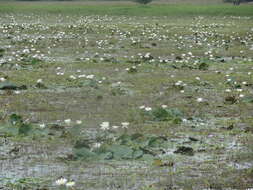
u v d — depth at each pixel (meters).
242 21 71.69
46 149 15.98
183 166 14.62
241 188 13.05
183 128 18.48
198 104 22.12
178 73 29.78
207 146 16.50
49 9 87.06
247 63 34.19
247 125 19.11
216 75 29.17
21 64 32.28
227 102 22.53
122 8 86.38
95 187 12.95
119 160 15.12
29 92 24.11
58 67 30.44
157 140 16.62
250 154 15.74
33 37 48.31
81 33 52.97
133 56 35.75
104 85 25.97
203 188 13.02
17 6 91.25
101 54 37.81
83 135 17.34
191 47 41.94
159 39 46.91
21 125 17.61
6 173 13.96
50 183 13.27
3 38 47.41
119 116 19.77
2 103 21.78
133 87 25.55
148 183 13.27
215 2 115.56
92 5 97.44
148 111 20.05
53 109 20.80
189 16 80.19
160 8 86.75
